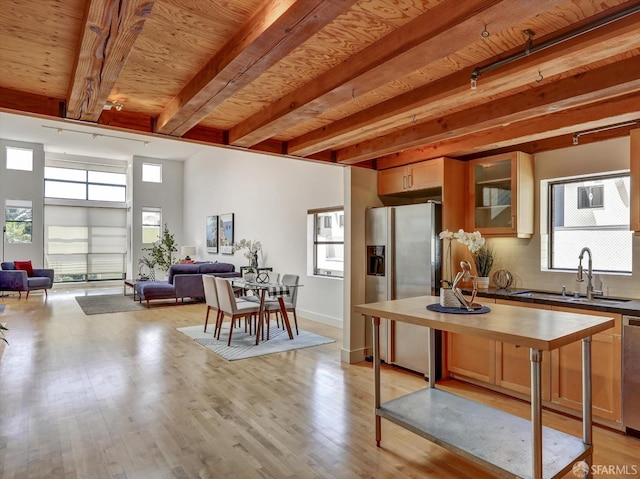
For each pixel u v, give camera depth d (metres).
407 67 1.88
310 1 1.37
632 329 2.53
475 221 3.78
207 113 2.53
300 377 3.77
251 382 3.62
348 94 2.22
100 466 2.24
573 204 3.41
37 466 2.24
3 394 3.30
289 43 1.67
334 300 6.07
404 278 3.95
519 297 3.14
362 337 4.32
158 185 11.77
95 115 2.55
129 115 2.88
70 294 9.49
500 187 3.61
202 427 2.73
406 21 1.70
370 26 1.74
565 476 2.14
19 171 9.88
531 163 3.56
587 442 2.11
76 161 11.20
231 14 1.65
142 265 11.41
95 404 3.11
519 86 2.17
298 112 2.50
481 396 3.30
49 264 10.81
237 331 5.68
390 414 2.45
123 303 8.11
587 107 2.65
